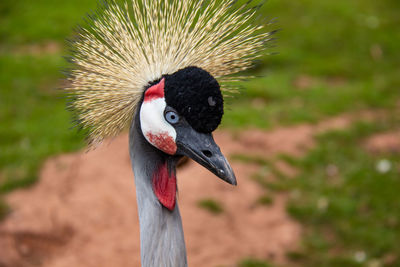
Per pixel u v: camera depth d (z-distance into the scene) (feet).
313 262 15.72
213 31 7.60
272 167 19.84
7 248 15.64
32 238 16.03
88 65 7.47
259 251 16.10
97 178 18.53
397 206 17.98
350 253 16.07
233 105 24.80
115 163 19.39
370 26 34.55
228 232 16.76
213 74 7.66
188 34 7.63
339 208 17.89
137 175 7.59
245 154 20.63
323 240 16.62
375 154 21.09
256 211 17.74
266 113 23.98
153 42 7.51
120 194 17.80
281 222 17.33
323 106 24.88
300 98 25.72
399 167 20.10
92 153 19.94
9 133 21.42
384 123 23.47
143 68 7.47
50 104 24.11
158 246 7.35
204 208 17.53
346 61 30.07
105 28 7.64
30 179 18.45
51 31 31.32
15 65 27.40
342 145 21.67
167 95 6.83
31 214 16.75
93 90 7.45
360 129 22.88
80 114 7.55
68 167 19.17
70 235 16.28
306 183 19.17
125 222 16.74
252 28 7.67
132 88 7.47
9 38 30.58
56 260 15.46
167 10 7.80
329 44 32.07
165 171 7.59
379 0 38.83
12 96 24.61
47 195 17.71
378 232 16.88
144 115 7.17
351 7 37.65
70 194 17.74
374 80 27.94
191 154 6.96
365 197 18.48
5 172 18.88
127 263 15.34
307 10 36.83
